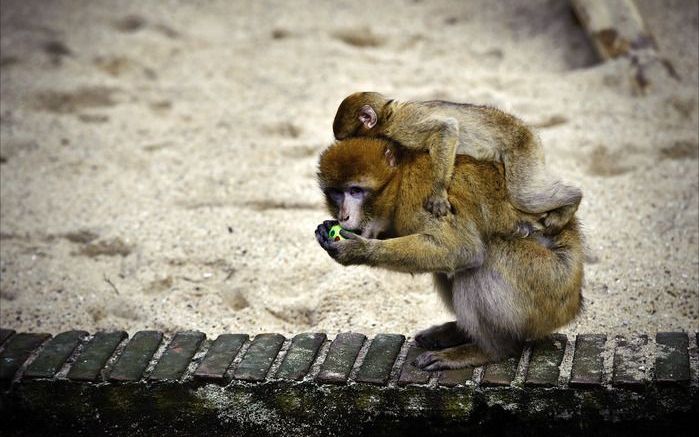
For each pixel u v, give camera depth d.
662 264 9.68
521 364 7.71
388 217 7.63
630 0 13.94
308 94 13.54
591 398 7.31
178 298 9.66
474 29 15.27
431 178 7.46
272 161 12.13
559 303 7.63
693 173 11.23
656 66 13.05
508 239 7.61
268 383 7.85
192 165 12.16
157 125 13.12
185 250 10.45
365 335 8.41
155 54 14.84
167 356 8.27
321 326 9.04
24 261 10.50
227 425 7.97
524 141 7.75
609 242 10.12
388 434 7.72
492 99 12.89
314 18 15.86
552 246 7.78
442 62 14.27
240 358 8.17
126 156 12.45
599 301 9.13
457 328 8.13
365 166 7.47
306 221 10.79
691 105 12.48
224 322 9.26
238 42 15.18
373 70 14.03
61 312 9.65
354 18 15.79
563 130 12.16
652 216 10.54
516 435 7.50
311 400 7.79
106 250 10.70
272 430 7.89
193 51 14.97
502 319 7.57
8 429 8.38
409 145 7.70
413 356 8.02
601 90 13.00
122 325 9.34
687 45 13.80
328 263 10.04
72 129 13.08
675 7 14.68
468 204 7.46
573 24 14.80
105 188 11.80
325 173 7.58
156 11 16.27
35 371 8.27
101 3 16.61
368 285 9.48
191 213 11.10
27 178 12.09
